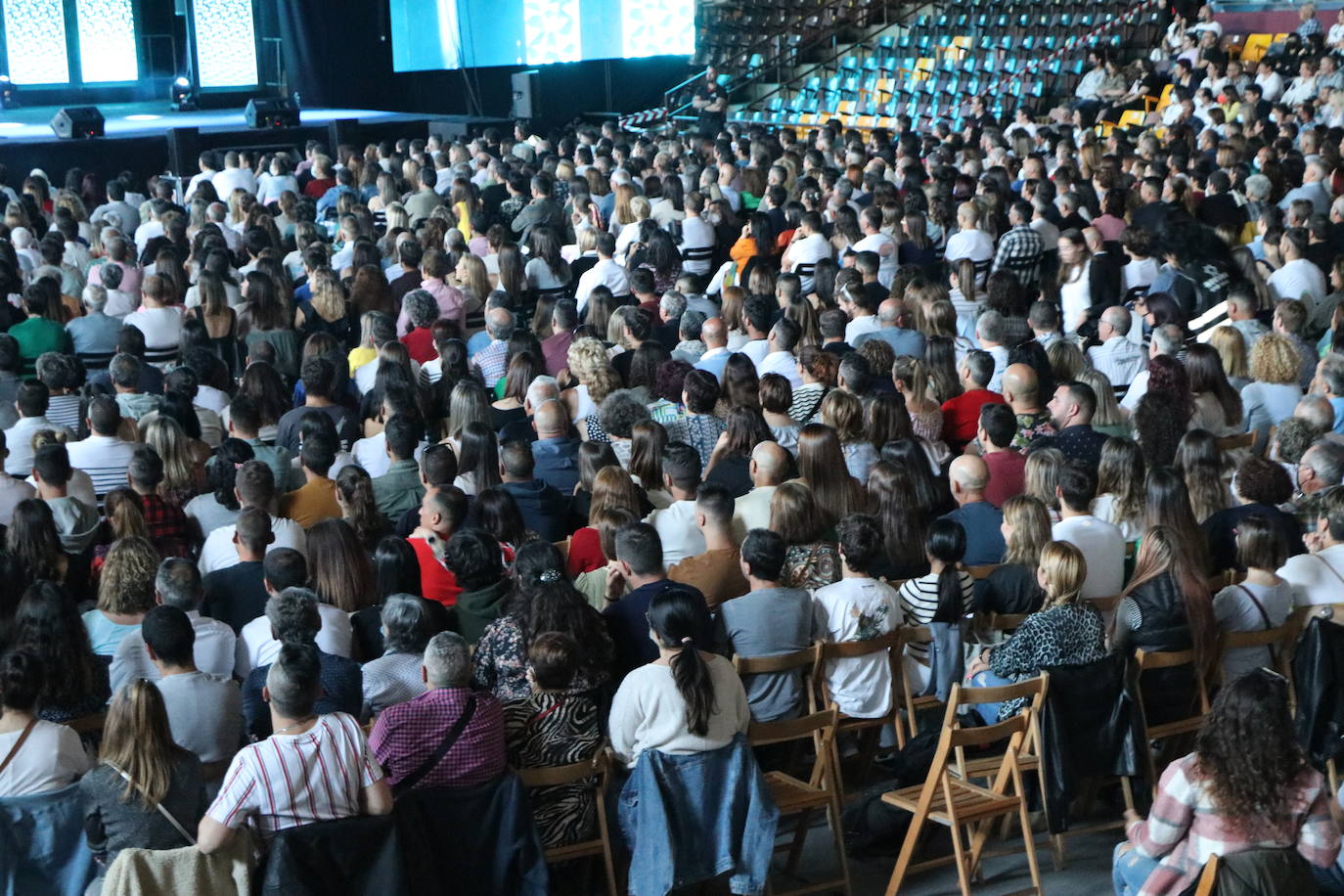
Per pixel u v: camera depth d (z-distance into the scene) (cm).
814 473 681
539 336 1084
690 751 488
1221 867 394
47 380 880
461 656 473
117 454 746
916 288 1037
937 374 875
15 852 449
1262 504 655
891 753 631
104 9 2798
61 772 462
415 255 1198
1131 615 564
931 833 584
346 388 951
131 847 434
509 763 497
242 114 2738
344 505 669
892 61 2589
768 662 547
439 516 618
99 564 648
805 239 1244
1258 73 2081
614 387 848
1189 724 572
